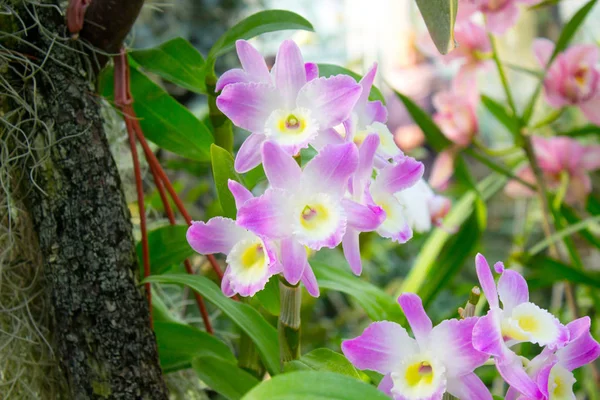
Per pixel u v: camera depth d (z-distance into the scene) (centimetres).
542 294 206
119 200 90
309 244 80
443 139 133
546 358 81
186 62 97
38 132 90
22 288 94
